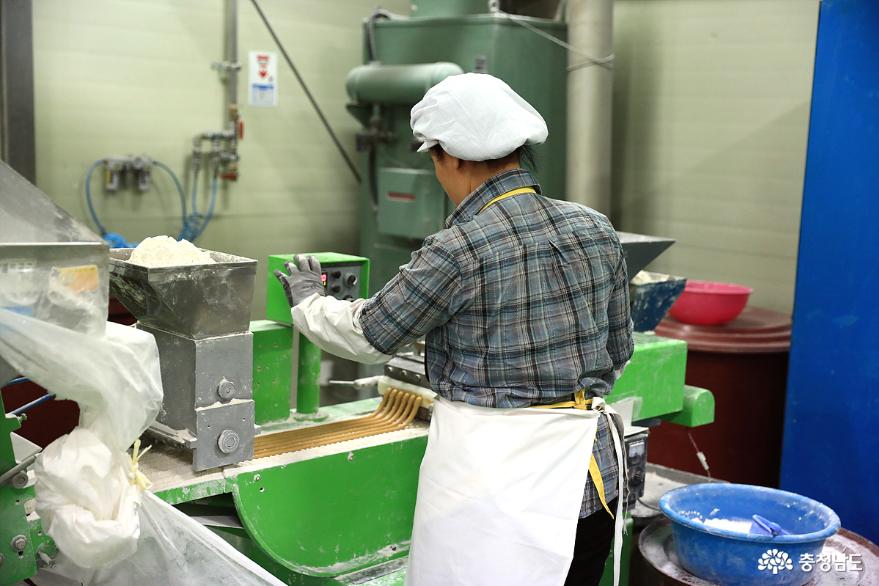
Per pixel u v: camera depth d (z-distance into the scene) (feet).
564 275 5.17
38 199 4.36
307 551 6.01
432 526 5.33
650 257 8.28
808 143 9.41
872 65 8.86
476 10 12.17
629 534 7.73
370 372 13.08
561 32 12.17
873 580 7.11
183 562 5.14
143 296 5.35
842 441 9.50
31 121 11.02
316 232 14.21
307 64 13.61
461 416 5.29
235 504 5.60
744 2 12.28
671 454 11.15
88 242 4.40
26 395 9.04
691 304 10.97
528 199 5.24
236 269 5.36
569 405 5.36
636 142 13.85
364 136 12.75
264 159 13.39
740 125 12.55
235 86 12.82
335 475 6.07
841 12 9.00
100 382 4.50
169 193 12.51
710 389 10.85
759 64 12.23
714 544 6.79
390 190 12.79
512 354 5.12
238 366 5.56
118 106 11.87
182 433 5.51
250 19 12.89
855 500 9.46
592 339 5.32
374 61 12.95
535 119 5.29
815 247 9.46
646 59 13.55
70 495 4.52
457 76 5.35
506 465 5.19
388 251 13.21
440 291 5.04
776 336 10.96
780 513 7.56
